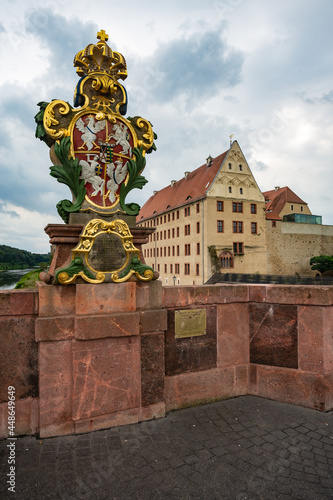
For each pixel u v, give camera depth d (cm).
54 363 364
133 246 409
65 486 281
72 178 395
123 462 315
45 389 360
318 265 4362
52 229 376
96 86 403
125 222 411
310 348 443
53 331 361
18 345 360
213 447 343
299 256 4544
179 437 363
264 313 479
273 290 469
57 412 365
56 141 386
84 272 379
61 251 388
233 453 332
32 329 365
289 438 362
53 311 369
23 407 363
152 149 452
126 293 400
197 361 454
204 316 459
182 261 4300
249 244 3962
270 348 474
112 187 416
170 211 4672
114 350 389
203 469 306
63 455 326
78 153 398
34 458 320
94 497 269
